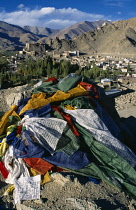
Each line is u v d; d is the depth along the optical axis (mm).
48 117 12016
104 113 14391
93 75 80500
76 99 13188
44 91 14562
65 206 8555
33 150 10531
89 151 11547
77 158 10805
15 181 9945
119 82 68562
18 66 98812
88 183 9898
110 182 10039
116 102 48406
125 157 11312
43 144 10852
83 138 11742
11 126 11953
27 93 16656
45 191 9484
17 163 10500
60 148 10945
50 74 71312
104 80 62406
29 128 11133
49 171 10406
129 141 15289
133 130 18734
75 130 11641
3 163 10805
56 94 13812
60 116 12039
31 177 10047
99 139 11594
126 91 58031
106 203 8680
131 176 10781
